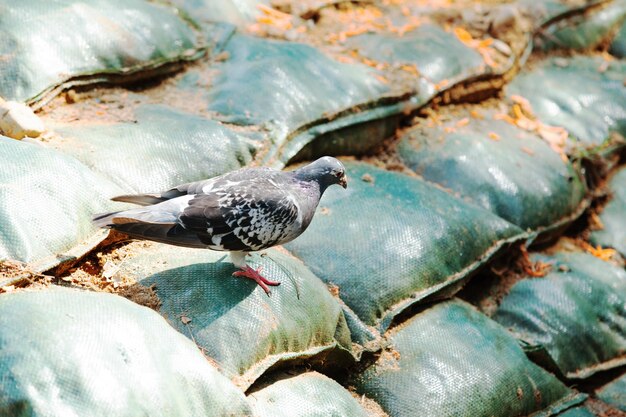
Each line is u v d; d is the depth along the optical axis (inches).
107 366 209.2
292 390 267.0
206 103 383.9
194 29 433.1
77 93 362.9
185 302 260.7
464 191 400.2
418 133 430.0
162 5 436.1
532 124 470.6
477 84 470.3
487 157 414.6
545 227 414.6
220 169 338.3
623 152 506.6
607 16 586.9
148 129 338.0
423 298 331.3
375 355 311.6
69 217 269.1
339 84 405.7
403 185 376.5
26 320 210.7
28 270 248.2
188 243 252.7
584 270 407.2
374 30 482.6
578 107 502.6
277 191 266.7
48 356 203.2
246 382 249.1
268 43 425.1
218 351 250.1
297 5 491.2
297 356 274.8
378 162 416.2
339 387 287.4
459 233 356.8
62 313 217.8
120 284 266.5
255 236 261.6
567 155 458.9
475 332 337.7
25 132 312.2
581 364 371.9
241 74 396.8
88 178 286.0
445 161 410.0
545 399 343.3
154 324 233.8
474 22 519.5
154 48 394.3
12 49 343.6
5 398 194.7
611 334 386.3
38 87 342.6
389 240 334.3
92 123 345.1
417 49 461.4
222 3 452.1
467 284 384.5
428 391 304.2
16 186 262.2
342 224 337.7
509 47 508.1
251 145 354.9
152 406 211.0
